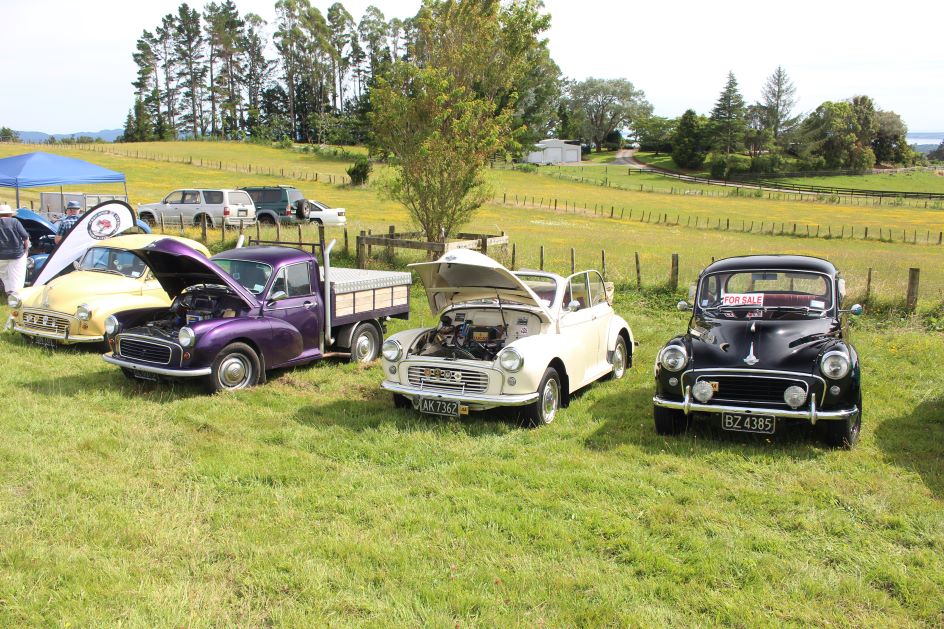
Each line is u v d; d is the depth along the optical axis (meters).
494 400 6.89
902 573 4.21
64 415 7.13
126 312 8.79
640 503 5.25
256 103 119.62
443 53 20.00
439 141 17.77
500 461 6.14
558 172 97.06
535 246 25.02
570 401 8.09
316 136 118.12
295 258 9.20
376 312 10.30
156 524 4.80
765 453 6.30
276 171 65.44
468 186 18.19
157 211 27.17
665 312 13.80
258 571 4.21
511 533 4.77
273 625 3.71
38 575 4.11
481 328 7.84
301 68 115.19
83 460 5.95
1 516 4.80
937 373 9.19
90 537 4.59
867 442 6.60
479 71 20.44
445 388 7.18
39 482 5.41
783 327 6.80
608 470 5.91
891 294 12.98
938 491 5.44
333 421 7.26
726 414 6.37
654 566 4.33
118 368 9.26
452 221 18.55
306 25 112.56
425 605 3.90
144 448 6.32
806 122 124.62
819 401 6.19
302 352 9.22
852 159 119.69
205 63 117.25
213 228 26.44
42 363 9.40
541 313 7.61
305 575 4.15
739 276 7.67
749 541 4.63
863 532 4.80
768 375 6.27
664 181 97.12
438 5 20.31
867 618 3.80
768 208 63.34
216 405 7.70
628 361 9.74
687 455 6.31
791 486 5.57
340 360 10.06
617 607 3.87
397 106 18.25
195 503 5.13
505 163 92.50
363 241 17.31
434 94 18.11
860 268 20.83
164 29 114.44
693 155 119.75
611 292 9.56
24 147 74.38
